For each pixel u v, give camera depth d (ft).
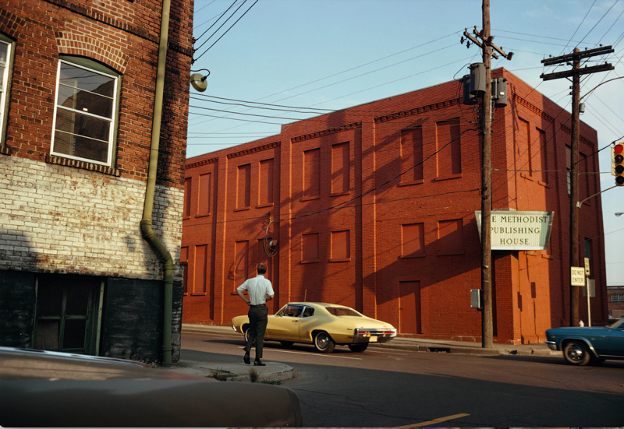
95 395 6.12
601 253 91.50
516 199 68.69
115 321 30.42
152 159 32.94
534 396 25.39
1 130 27.25
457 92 72.49
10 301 26.48
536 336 68.74
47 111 28.81
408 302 73.97
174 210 34.40
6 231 26.73
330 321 48.62
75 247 29.17
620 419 20.65
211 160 106.32
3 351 7.23
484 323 57.26
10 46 28.07
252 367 31.35
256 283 33.09
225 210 101.71
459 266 69.46
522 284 67.72
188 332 80.79
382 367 36.78
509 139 68.90
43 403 5.90
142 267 31.99
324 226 85.35
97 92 31.50
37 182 28.09
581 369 37.88
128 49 32.73
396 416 20.59
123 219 31.45
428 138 75.10
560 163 80.48
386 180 78.84
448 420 19.89
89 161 30.81
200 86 36.27
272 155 95.40
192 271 106.01
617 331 39.75
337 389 27.07
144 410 6.15
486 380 30.68
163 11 34.30
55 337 28.43
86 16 30.86
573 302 64.03
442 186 72.74
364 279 78.79
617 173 50.34
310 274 85.97
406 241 75.46
